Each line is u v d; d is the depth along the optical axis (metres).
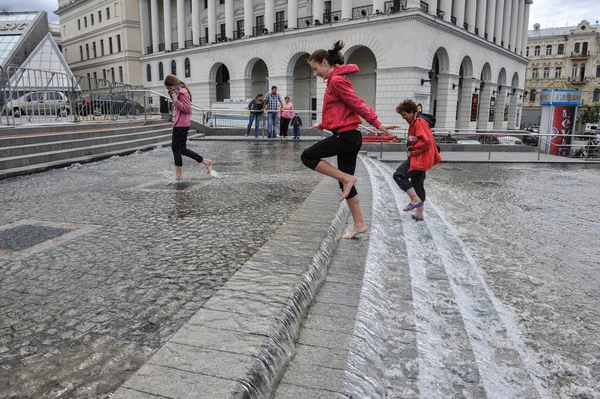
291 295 2.66
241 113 22.12
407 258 4.34
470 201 9.21
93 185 7.24
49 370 2.09
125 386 1.77
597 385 2.96
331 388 1.98
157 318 2.59
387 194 7.46
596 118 69.38
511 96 53.34
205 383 1.78
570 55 73.44
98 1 59.22
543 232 6.86
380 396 2.15
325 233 4.09
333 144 4.05
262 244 4.00
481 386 2.47
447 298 3.69
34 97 13.37
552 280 4.91
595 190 10.66
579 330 3.74
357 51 37.22
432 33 32.59
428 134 6.12
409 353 2.60
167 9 50.06
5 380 2.01
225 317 2.37
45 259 3.64
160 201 5.97
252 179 7.93
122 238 4.23
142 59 54.47
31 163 9.00
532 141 23.16
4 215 5.19
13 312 2.69
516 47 53.84
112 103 17.47
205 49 45.09
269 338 2.15
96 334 2.42
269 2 39.53
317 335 2.46
